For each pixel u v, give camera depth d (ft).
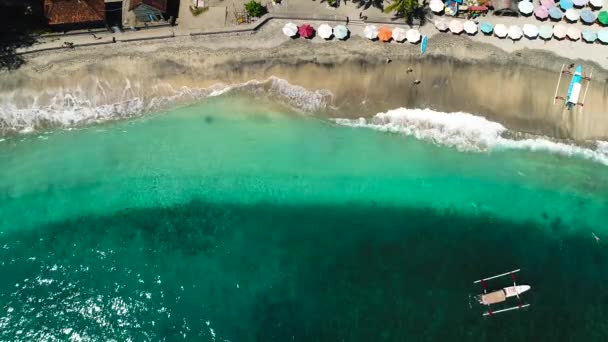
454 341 119.65
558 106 145.89
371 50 146.82
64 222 132.46
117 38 142.51
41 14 142.72
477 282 126.31
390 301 124.06
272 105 144.46
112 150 139.54
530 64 147.74
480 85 146.92
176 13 147.43
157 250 129.90
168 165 138.72
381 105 145.59
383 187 138.92
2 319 121.90
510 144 143.74
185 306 124.06
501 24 148.87
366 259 129.29
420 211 136.46
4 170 136.46
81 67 141.69
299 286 126.21
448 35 148.97
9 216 132.77
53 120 140.56
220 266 128.57
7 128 138.92
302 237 132.26
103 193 135.74
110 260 128.67
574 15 148.25
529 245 132.05
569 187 140.56
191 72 144.25
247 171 138.82
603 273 129.08
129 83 142.72
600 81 147.02
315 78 145.48
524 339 120.47
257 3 145.28
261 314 123.24
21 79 139.85
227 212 134.82
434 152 142.92
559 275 128.06
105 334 121.08
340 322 121.80
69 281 126.21
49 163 138.00
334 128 143.84
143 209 134.21
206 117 143.13
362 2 150.30
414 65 147.02
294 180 138.72
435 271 127.65
